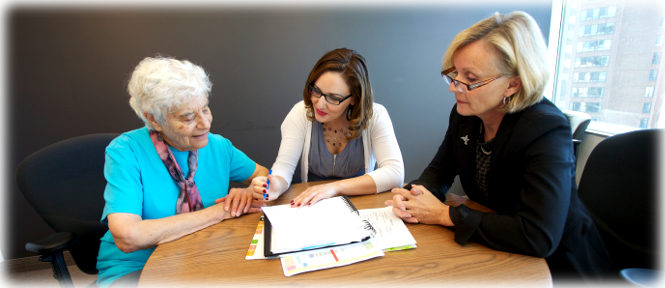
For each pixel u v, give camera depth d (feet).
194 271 2.39
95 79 6.04
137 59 6.14
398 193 3.27
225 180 3.88
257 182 3.44
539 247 2.43
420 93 7.62
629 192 3.37
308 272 2.34
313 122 4.50
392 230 2.88
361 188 3.74
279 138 7.20
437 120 7.90
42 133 6.00
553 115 2.61
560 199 2.45
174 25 6.15
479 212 2.76
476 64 2.60
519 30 2.48
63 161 3.71
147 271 2.40
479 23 2.68
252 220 3.19
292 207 3.23
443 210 2.93
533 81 2.53
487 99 2.70
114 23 5.91
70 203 3.68
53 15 5.63
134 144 3.19
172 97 2.76
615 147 3.48
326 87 3.71
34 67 5.73
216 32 6.35
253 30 6.49
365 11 6.86
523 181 2.72
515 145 2.74
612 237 3.44
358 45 7.03
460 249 2.62
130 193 2.98
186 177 3.49
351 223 2.84
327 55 3.80
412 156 8.00
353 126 4.14
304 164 4.73
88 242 3.71
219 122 6.80
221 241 2.80
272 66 6.75
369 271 2.34
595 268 2.94
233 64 6.57
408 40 7.23
